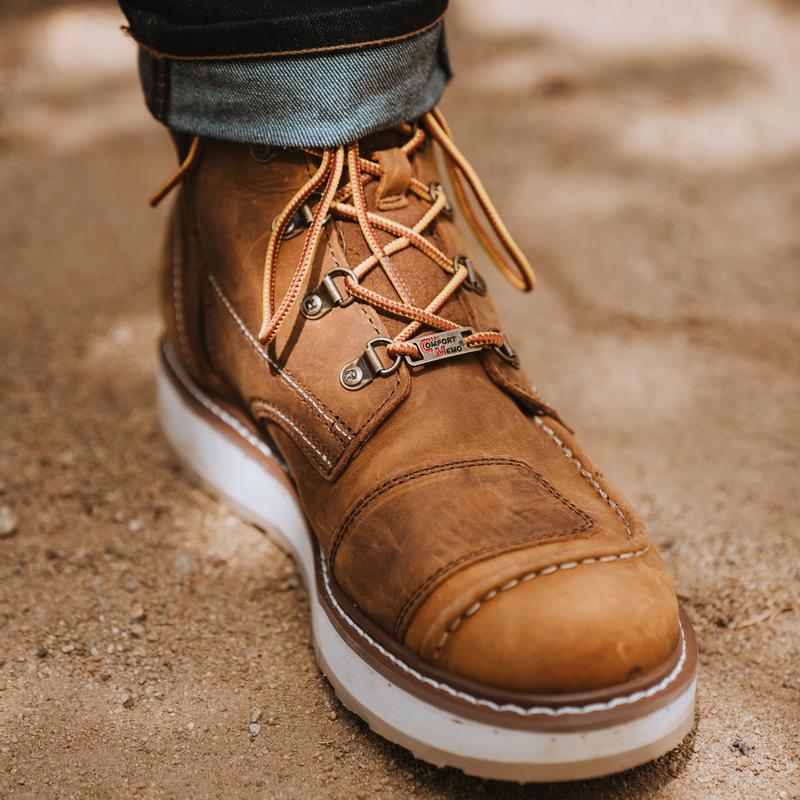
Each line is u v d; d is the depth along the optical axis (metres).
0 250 1.66
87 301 1.53
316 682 0.87
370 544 0.79
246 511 1.08
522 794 0.75
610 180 1.90
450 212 0.95
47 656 0.89
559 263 1.63
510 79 2.36
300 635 0.93
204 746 0.80
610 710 0.68
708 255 1.65
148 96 0.96
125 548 1.05
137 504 1.13
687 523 1.09
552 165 1.96
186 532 1.08
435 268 0.89
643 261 1.64
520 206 1.81
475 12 2.78
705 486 1.16
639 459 1.20
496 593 0.71
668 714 0.71
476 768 0.71
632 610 0.70
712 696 0.86
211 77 0.88
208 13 0.86
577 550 0.73
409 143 0.92
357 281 0.85
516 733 0.69
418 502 0.78
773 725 0.82
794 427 1.26
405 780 0.77
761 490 1.15
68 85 2.33
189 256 1.01
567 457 0.88
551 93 2.28
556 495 0.80
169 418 1.17
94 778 0.76
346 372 0.84
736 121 2.14
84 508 1.12
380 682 0.76
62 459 1.20
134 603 0.97
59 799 0.74
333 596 0.84
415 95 0.90
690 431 1.26
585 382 1.35
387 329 0.85
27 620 0.93
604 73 2.39
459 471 0.79
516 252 0.98
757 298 1.54
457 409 0.83
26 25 2.68
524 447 0.84
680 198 1.84
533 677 0.68
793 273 1.60
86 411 1.30
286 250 0.89
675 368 1.38
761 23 2.67
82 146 2.05
